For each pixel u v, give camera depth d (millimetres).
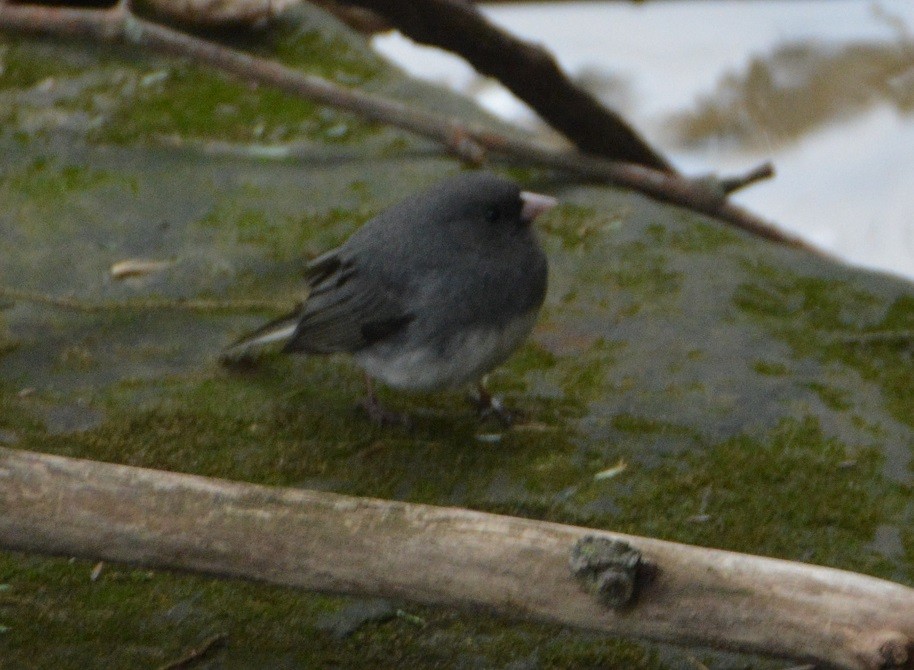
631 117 15898
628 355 9539
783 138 15656
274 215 11016
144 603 7203
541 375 9367
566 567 5926
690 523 7988
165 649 6883
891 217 14445
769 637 5793
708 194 11805
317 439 8688
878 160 15250
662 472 8422
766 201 14836
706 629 5840
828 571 5836
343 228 10844
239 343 9047
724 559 5902
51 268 10336
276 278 10281
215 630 7031
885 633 5629
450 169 11688
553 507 8102
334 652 6934
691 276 10375
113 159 11680
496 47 11625
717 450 8633
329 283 8609
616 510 8078
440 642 7043
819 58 16484
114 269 10359
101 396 9016
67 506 6125
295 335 8648
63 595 7234
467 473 8398
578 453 8602
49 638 6918
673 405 9047
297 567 6102
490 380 9312
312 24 13812
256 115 12406
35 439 8516
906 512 8109
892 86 16047
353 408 9039
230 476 8266
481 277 8211
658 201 11844
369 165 11750
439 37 11523
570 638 7082
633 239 10844
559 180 11781
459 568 6012
